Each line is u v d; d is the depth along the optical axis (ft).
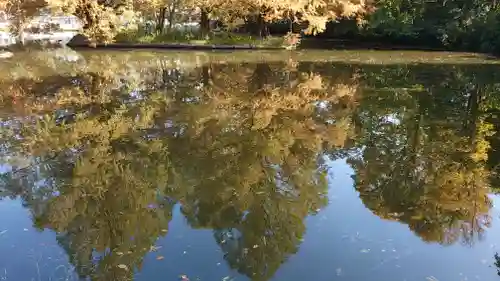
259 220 17.66
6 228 17.11
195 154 26.58
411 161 25.70
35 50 83.97
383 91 47.24
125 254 14.92
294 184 21.93
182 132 31.42
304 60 70.90
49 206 19.26
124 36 90.27
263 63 67.26
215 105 40.22
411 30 93.35
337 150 27.81
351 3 89.71
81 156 26.37
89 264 14.33
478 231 16.85
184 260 14.49
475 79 54.29
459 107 40.29
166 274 13.67
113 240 16.02
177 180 22.41
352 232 16.53
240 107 39.47
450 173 23.57
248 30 103.45
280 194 20.57
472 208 19.11
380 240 15.98
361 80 53.67
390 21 94.68
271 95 44.80
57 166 24.66
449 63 67.87
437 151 27.63
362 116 36.83
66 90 47.67
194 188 21.31
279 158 25.99
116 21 87.56
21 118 35.63
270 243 15.64
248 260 14.51
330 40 104.78
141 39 90.22
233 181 22.22
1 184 21.98
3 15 102.32
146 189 21.20
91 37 85.97
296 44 90.43
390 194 20.53
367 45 96.63
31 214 18.44
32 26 111.45
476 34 85.92
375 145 28.96
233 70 60.59
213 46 85.92
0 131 31.81
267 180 22.40
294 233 16.49
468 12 87.45
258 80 53.16
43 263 14.40
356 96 44.75
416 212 18.52
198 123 33.91
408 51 85.87
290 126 33.40
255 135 30.86
